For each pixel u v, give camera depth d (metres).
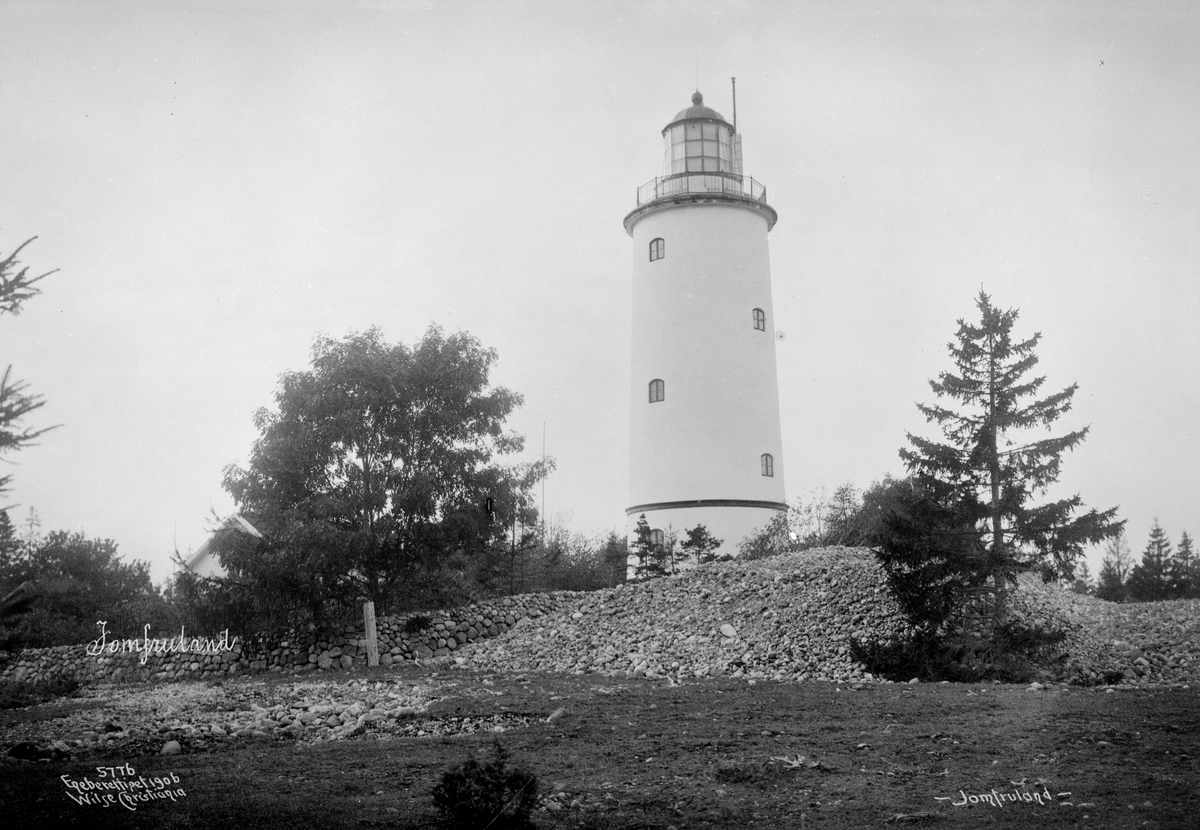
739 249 36.72
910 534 19.62
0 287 8.57
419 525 25.55
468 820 8.18
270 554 24.08
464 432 26.52
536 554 37.78
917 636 18.77
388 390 25.47
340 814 8.77
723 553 33.22
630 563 35.53
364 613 24.53
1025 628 19.33
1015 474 19.80
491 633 26.50
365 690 18.66
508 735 12.33
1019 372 20.00
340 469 25.70
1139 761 9.95
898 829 8.11
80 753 12.02
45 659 26.25
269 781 10.09
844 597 22.34
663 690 16.42
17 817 8.76
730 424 35.28
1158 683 18.09
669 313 36.34
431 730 13.20
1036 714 12.62
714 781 9.73
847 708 13.72
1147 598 41.59
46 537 28.20
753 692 15.80
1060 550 19.45
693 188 37.47
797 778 9.76
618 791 9.47
